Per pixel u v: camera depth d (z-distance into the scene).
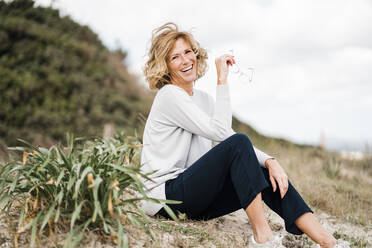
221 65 2.43
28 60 10.55
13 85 9.28
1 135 7.55
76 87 10.52
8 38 10.94
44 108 9.09
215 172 2.19
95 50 13.02
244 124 9.29
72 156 2.00
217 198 2.46
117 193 1.84
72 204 1.93
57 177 1.93
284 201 2.16
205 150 2.55
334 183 4.48
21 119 8.37
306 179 4.31
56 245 1.75
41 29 11.91
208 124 2.31
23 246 1.76
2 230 1.87
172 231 2.18
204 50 2.77
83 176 1.73
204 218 2.54
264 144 5.67
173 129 2.41
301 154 6.53
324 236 2.05
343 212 3.49
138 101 11.77
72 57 11.70
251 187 2.07
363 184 4.61
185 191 2.24
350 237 2.81
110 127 5.70
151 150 2.43
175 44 2.55
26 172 1.96
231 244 2.19
